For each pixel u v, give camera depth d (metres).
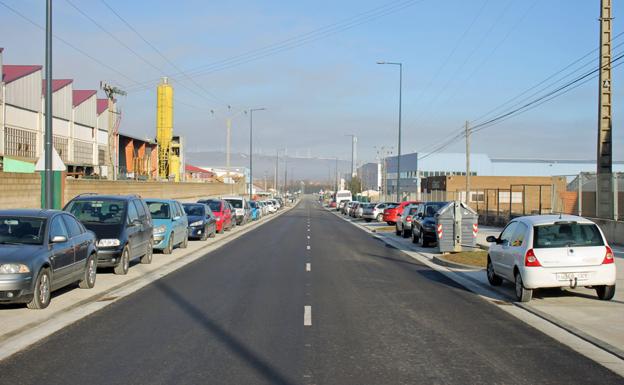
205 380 6.88
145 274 16.30
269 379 6.92
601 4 23.27
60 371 7.21
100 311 11.05
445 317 10.73
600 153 24.16
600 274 12.02
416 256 23.05
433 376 7.08
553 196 29.33
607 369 7.47
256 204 54.53
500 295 13.55
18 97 36.69
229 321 10.18
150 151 72.44
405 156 100.31
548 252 12.05
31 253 10.73
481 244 26.16
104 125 53.31
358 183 136.88
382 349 8.35
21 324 9.59
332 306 11.66
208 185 72.00
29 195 24.09
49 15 16.52
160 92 59.75
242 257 21.23
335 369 7.34
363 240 31.50
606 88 23.66
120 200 16.61
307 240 30.20
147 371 7.22
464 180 62.56
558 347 8.60
